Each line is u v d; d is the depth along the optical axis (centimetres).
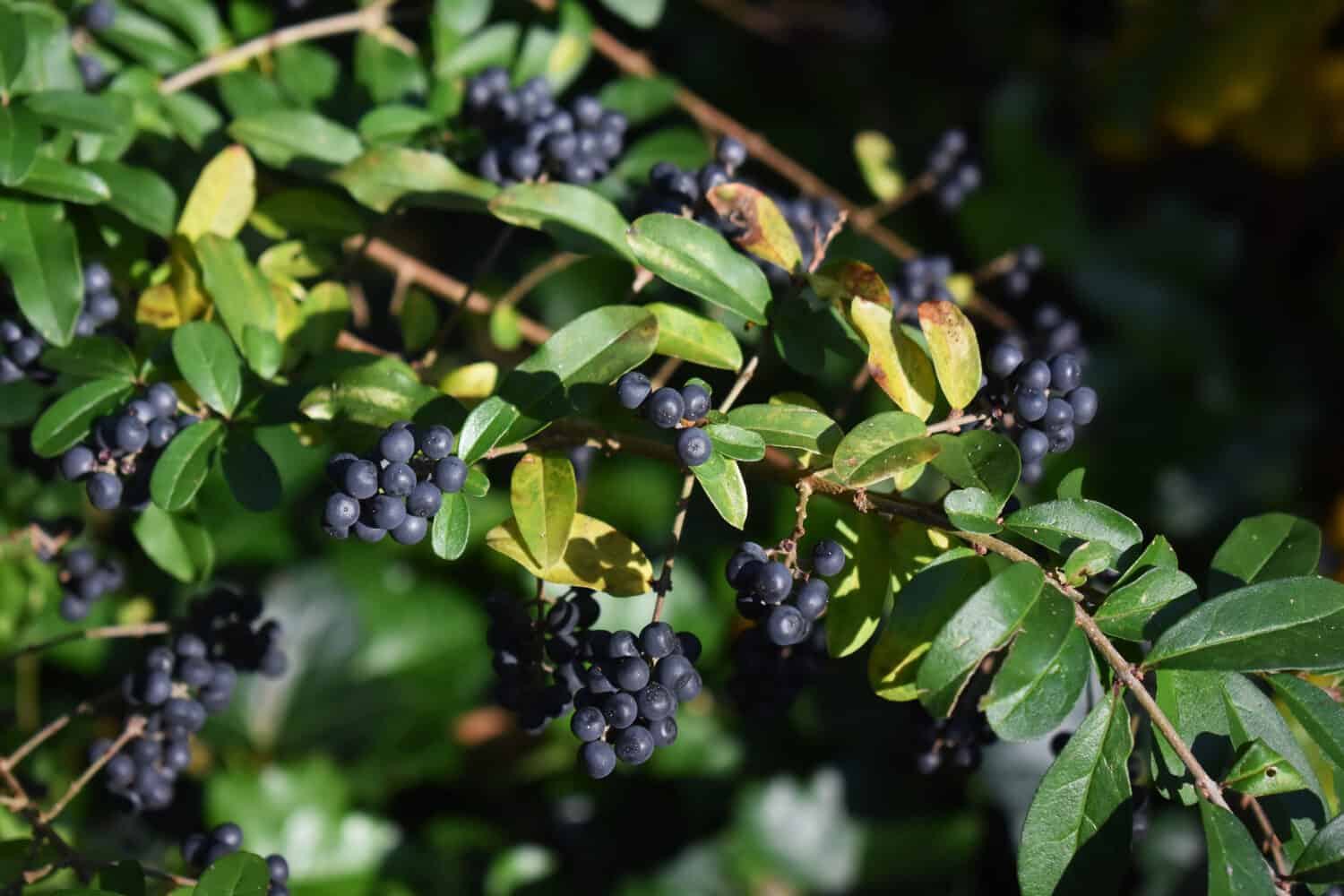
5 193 83
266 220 87
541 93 90
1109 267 139
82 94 84
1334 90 139
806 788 113
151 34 91
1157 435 137
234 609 86
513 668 81
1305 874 76
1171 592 77
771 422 79
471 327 99
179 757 86
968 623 75
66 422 81
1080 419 79
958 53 143
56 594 94
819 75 137
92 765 85
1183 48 140
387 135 88
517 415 79
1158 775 77
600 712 77
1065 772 76
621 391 78
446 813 113
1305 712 77
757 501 110
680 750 112
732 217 82
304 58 91
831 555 78
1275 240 148
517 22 96
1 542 88
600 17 115
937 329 79
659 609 78
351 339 87
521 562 79
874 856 112
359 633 113
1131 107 141
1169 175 146
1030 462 79
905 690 77
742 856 111
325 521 77
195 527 86
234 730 108
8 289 84
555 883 109
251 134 87
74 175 83
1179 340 139
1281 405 140
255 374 83
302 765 104
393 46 93
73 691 102
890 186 98
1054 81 144
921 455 78
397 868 105
